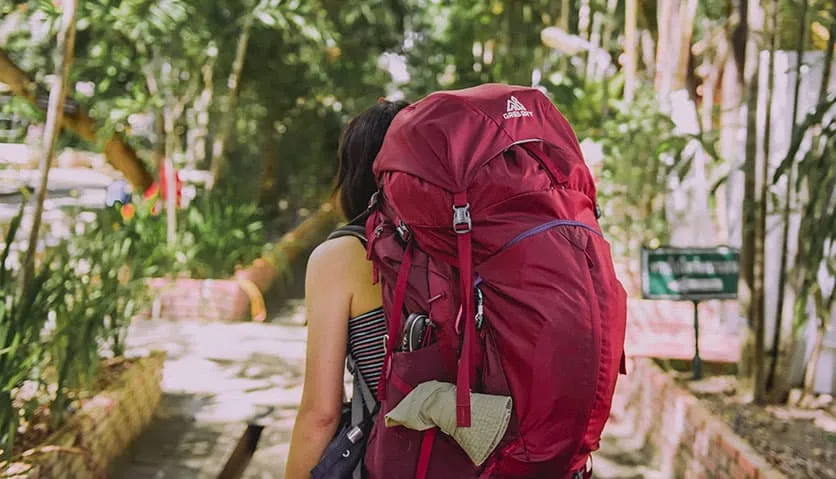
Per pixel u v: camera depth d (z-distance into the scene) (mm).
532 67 16500
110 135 8297
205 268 9312
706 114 8586
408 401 1702
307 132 15461
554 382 1619
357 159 2152
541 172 1750
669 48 9531
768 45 4844
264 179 14750
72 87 8391
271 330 8109
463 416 1641
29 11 8023
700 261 5430
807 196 5062
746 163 4762
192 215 9672
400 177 1744
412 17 19328
